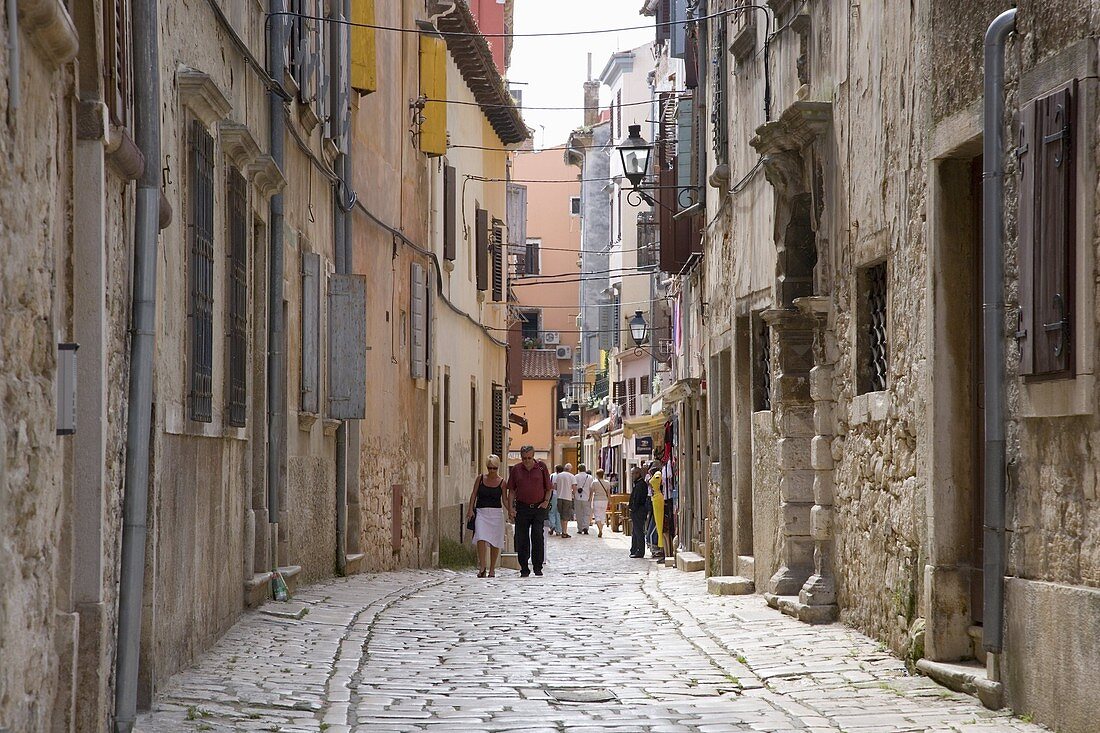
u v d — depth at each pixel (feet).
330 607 51.24
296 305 57.36
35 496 18.79
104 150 23.39
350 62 70.38
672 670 36.99
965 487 34.30
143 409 26.58
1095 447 25.67
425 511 91.30
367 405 73.87
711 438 71.46
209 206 37.19
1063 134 26.30
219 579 40.09
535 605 56.49
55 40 18.86
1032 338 27.68
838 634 41.96
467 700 31.96
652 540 115.75
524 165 284.82
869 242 41.37
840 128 44.93
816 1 48.26
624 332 202.08
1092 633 25.21
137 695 28.73
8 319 17.15
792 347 49.90
